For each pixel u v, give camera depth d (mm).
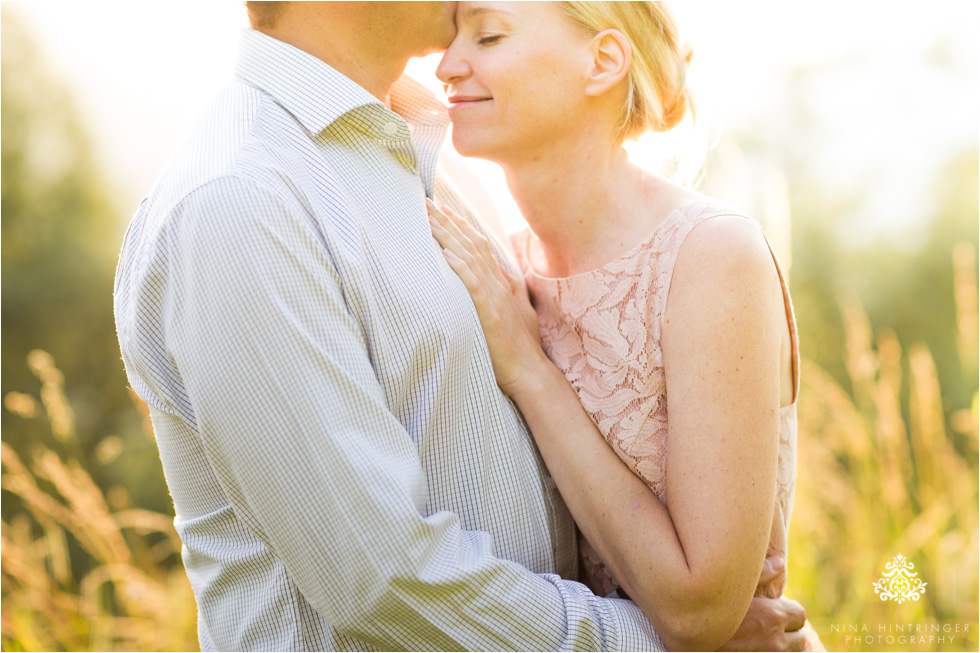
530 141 1255
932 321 7887
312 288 987
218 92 1188
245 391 967
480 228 1389
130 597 2480
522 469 1185
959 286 3074
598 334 1246
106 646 2486
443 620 995
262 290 958
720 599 1075
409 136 1215
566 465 1187
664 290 1171
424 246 1164
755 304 1120
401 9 1207
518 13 1230
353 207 1099
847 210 8391
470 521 1117
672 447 1125
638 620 1122
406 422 1089
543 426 1204
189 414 1052
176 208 1008
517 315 1255
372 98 1165
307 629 1053
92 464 6855
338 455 958
